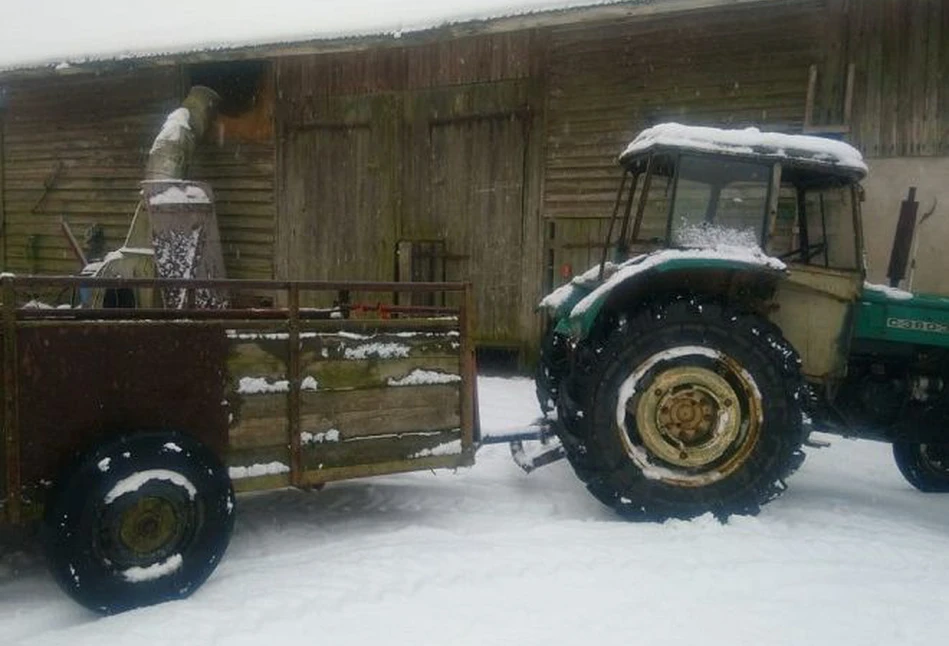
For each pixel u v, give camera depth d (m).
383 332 3.88
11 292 3.01
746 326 4.22
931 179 6.80
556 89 8.47
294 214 9.93
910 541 3.96
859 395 4.71
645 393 4.20
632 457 4.17
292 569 3.46
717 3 6.60
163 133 9.36
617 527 4.03
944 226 6.75
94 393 3.18
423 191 9.20
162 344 3.32
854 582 3.41
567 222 8.47
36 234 11.85
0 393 3.00
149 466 3.12
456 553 3.63
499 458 5.34
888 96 6.96
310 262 9.88
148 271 8.62
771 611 3.12
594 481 4.19
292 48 8.30
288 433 3.62
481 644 2.83
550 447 4.73
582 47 8.32
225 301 8.63
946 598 3.29
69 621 3.06
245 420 3.52
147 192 8.60
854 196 4.53
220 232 10.39
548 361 5.00
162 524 3.17
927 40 6.81
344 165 9.62
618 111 8.16
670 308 4.21
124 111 10.99
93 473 3.02
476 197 8.92
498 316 8.86
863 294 4.60
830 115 7.19
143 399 3.28
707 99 7.76
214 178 10.39
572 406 4.30
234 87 10.16
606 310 4.40
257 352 3.55
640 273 4.17
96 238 11.21
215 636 2.86
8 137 11.96
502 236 8.80
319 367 3.70
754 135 4.45
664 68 7.95
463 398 4.08
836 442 6.27
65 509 2.98
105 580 3.03
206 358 3.42
